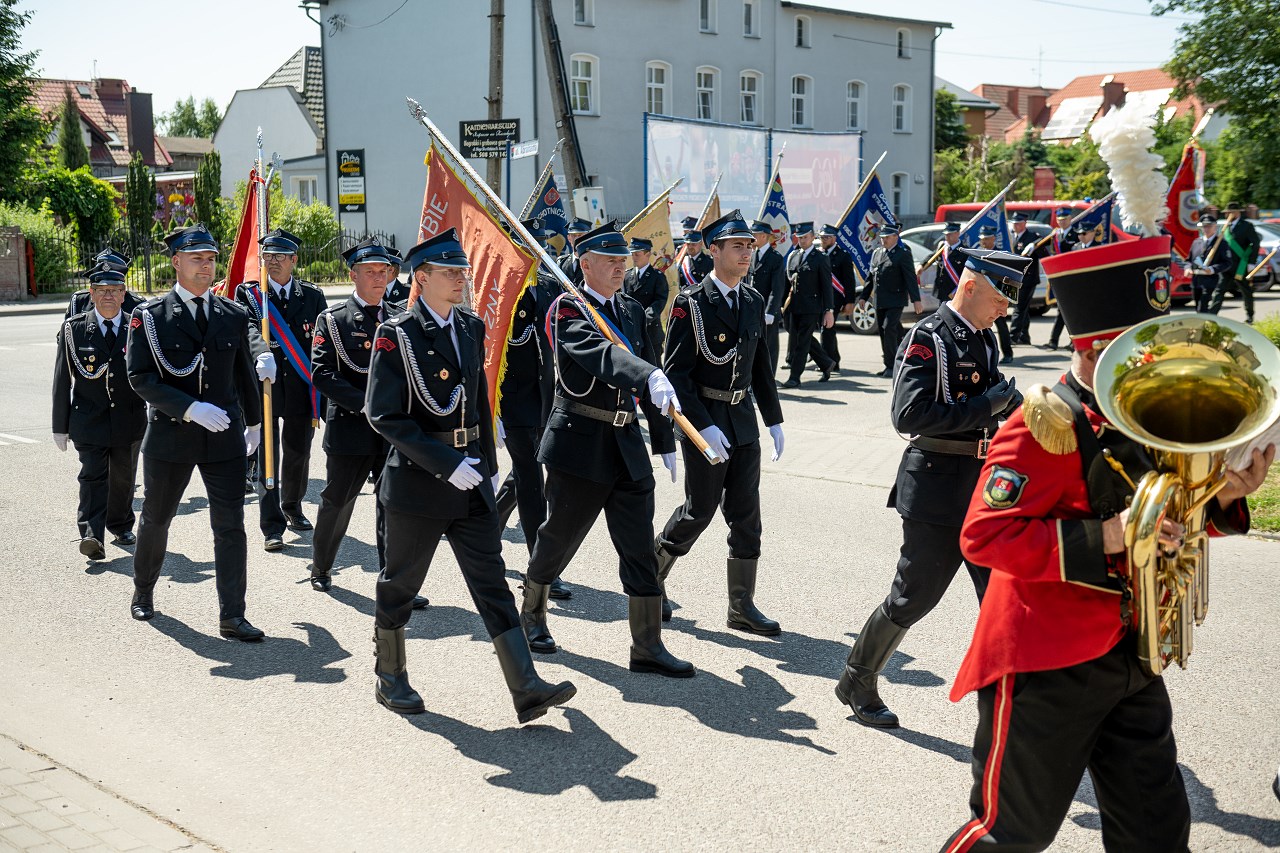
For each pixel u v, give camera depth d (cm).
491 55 1786
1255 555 692
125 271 747
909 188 4006
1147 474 262
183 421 582
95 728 475
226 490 587
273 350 788
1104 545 269
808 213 2769
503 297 651
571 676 536
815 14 3622
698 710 495
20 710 492
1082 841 385
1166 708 294
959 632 582
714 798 413
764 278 1291
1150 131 288
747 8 3462
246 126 4534
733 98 3459
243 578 591
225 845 379
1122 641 282
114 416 733
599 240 559
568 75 3077
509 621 478
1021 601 289
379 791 421
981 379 446
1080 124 7494
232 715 490
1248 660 533
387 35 3362
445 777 432
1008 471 282
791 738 464
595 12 3100
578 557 740
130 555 743
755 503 584
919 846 379
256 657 560
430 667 547
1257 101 1831
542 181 1303
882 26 3822
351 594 662
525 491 670
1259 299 2398
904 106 3959
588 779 429
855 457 1003
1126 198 290
